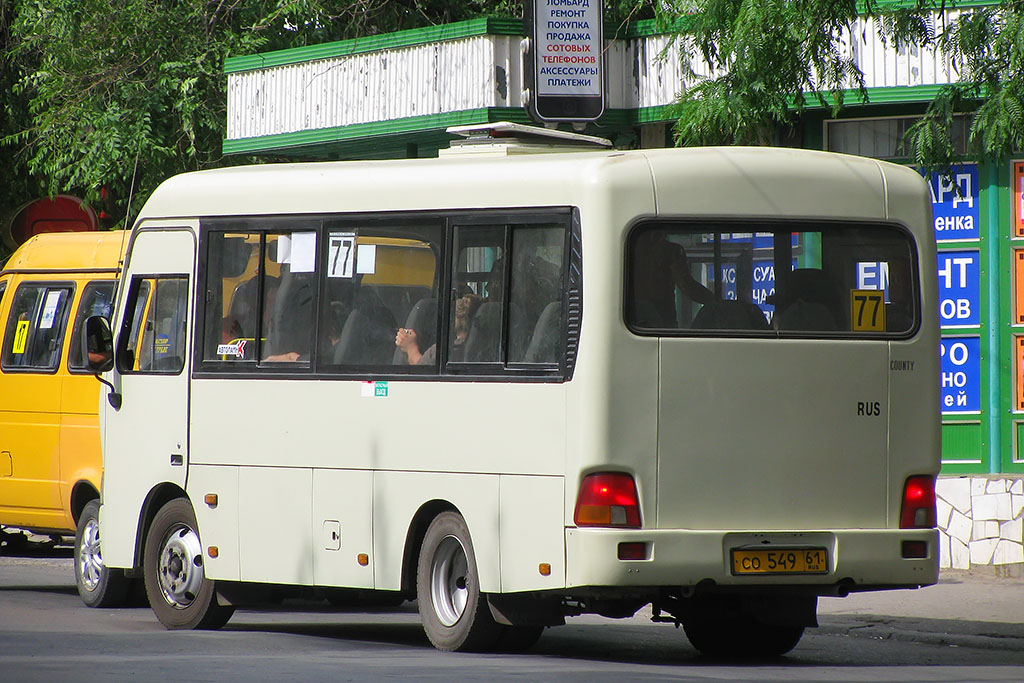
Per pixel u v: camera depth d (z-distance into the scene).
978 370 55.59
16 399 52.88
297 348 38.91
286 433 38.84
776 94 44.72
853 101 55.19
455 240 36.25
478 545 35.41
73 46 78.06
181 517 41.41
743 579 34.22
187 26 79.06
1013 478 53.47
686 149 35.06
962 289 55.94
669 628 45.41
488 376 35.41
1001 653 40.44
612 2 68.88
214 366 40.34
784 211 35.19
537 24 55.03
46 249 54.59
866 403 35.44
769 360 34.72
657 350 34.03
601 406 33.69
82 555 47.53
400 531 36.75
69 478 50.91
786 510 34.66
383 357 37.31
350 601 50.84
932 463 36.06
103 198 82.69
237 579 39.75
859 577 35.06
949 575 53.59
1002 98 41.91
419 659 34.44
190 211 41.22
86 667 32.19
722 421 34.34
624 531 33.50
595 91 55.44
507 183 35.53
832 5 44.12
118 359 42.75
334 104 65.81
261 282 39.62
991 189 55.41
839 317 35.44
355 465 37.59
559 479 34.09
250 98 69.25
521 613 35.41
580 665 33.97
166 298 41.78
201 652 35.44
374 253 37.66
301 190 39.00
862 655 39.44
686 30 46.88
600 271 33.88
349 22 80.38
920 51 54.44
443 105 61.66
